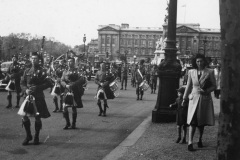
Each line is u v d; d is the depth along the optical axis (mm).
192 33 129750
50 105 14984
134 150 6812
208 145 7242
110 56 134375
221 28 4254
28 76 7562
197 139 7922
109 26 141875
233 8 4129
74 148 7172
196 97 6832
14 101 15766
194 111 6766
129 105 16094
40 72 7668
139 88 19141
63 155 6586
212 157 6156
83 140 7973
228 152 4254
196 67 7137
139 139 7957
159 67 10805
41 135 8414
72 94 9266
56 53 86688
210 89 6832
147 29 142375
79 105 9406
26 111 7238
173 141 7711
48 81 7719
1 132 8547
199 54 7043
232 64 4168
